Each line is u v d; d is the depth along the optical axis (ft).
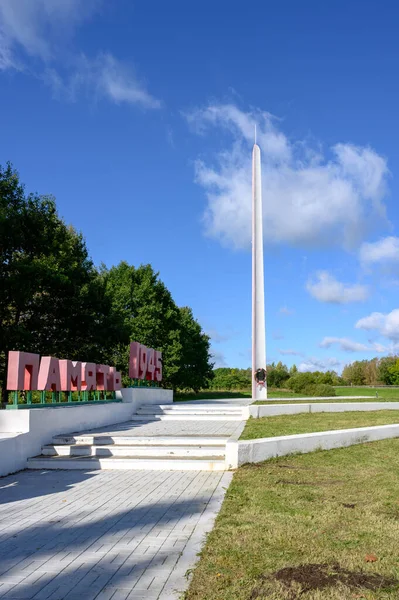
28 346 76.64
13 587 14.11
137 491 26.68
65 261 81.46
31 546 17.66
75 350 84.17
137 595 13.46
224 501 23.27
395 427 45.50
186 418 56.85
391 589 13.42
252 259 89.81
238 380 222.89
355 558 15.62
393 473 29.19
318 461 32.99
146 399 64.80
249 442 32.53
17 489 27.68
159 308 138.92
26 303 76.43
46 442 38.14
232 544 17.11
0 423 35.53
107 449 36.24
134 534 18.89
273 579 14.11
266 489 25.39
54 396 43.09
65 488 27.81
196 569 15.02
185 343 150.61
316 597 12.92
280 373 205.05
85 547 17.46
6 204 72.95
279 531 18.40
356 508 21.63
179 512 22.07
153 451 35.70
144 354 67.51
